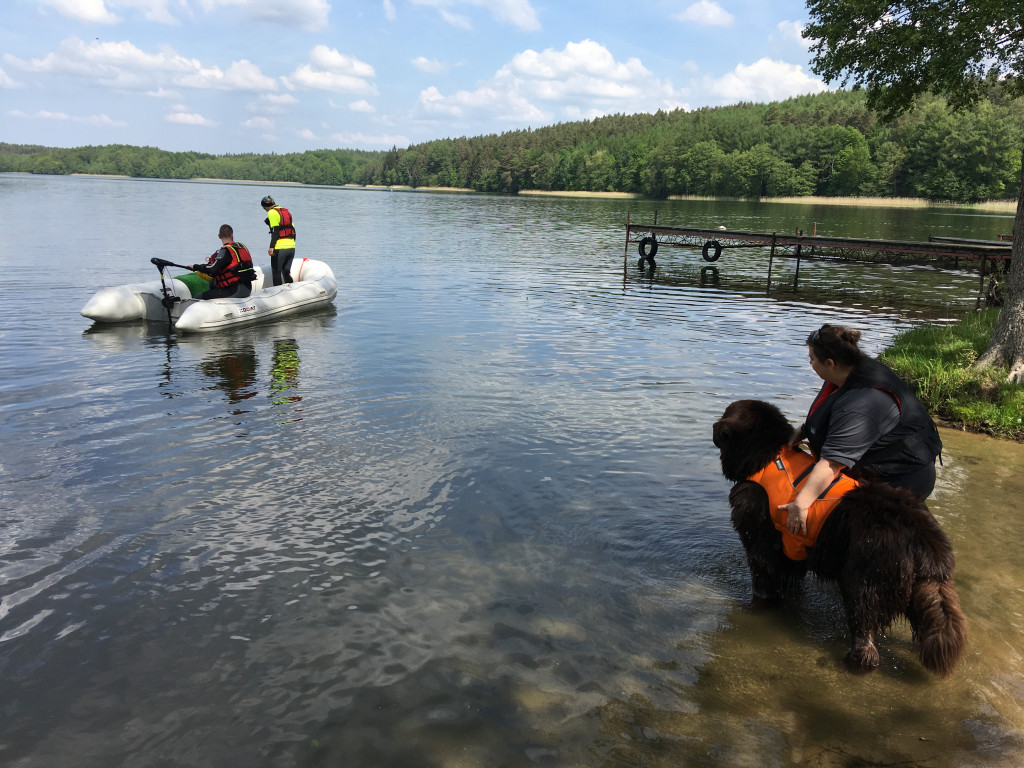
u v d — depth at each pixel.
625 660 2.97
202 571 3.66
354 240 27.09
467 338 9.83
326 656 2.98
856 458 3.01
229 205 54.72
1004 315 7.15
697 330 10.76
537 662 2.95
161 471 4.97
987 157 88.38
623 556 3.85
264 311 11.09
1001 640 3.12
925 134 92.12
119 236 24.73
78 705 2.68
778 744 2.50
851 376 3.12
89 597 3.41
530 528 4.16
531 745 2.48
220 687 2.78
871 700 2.74
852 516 2.91
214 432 5.80
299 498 4.54
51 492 4.61
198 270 11.34
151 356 8.72
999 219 51.28
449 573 3.65
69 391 7.03
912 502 2.86
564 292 14.77
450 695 2.74
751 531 3.31
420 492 4.64
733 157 105.81
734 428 3.39
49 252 19.38
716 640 3.13
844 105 128.75
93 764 2.39
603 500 4.54
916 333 9.45
